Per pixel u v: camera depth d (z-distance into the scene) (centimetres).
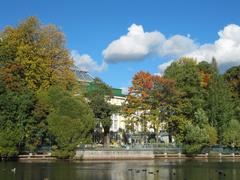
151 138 13238
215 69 13150
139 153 10900
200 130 11312
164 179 6253
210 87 12356
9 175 6475
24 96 9500
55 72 10744
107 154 10500
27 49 10319
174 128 12150
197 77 12412
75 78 11156
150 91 11875
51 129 9769
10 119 9312
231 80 13788
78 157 10181
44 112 9731
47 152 10081
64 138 9788
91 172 7100
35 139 9731
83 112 10112
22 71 10212
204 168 8050
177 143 11744
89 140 10300
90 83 13162
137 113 12212
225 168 8050
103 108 12156
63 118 9800
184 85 12225
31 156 9831
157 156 11300
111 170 7488
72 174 6750
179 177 6488
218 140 11969
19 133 9269
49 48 10806
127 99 12006
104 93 12444
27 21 10688
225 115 12025
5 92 9488
